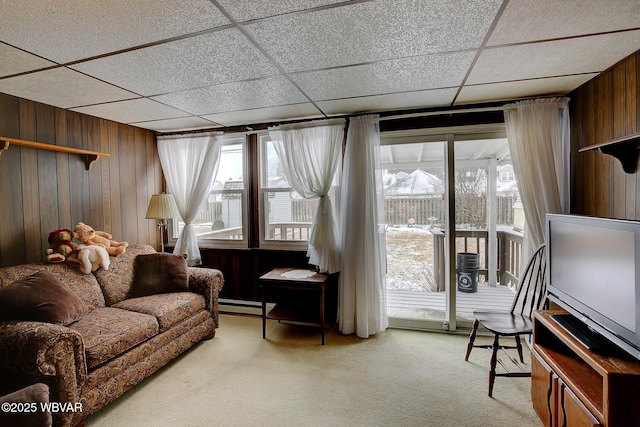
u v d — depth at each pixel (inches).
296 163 127.4
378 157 120.1
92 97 100.1
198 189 141.2
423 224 129.6
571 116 102.7
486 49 72.0
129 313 91.6
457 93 101.5
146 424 72.8
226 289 146.3
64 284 93.3
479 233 122.7
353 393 83.4
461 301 125.6
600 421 52.1
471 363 97.7
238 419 74.2
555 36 66.3
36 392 53.0
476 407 77.2
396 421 72.7
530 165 104.1
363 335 115.5
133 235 139.9
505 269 121.3
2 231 95.2
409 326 125.0
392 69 82.2
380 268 119.2
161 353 91.4
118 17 56.5
